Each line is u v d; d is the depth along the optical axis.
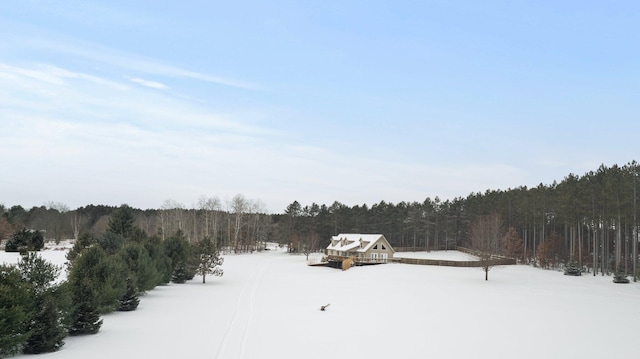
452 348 22.73
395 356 21.22
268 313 32.03
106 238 45.94
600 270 70.31
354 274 64.00
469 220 118.88
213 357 20.41
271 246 156.62
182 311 32.62
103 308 27.97
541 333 26.22
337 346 22.86
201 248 53.66
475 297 40.72
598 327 27.98
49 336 20.86
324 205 136.12
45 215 139.12
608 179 64.94
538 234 101.44
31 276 21.08
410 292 44.22
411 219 128.62
